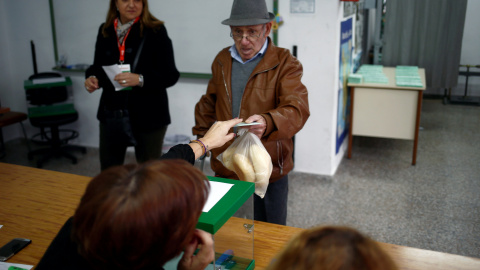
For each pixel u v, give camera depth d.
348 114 4.65
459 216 3.13
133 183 0.74
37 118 4.12
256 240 1.46
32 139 4.50
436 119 5.61
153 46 2.64
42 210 1.64
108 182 0.75
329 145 3.81
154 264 0.77
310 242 0.56
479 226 2.98
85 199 0.75
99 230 0.71
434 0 5.21
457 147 4.56
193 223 0.79
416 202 3.35
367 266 0.53
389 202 3.36
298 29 3.61
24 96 4.82
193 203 0.77
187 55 4.04
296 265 0.55
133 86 2.66
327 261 0.53
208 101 2.16
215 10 3.82
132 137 2.71
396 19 5.31
